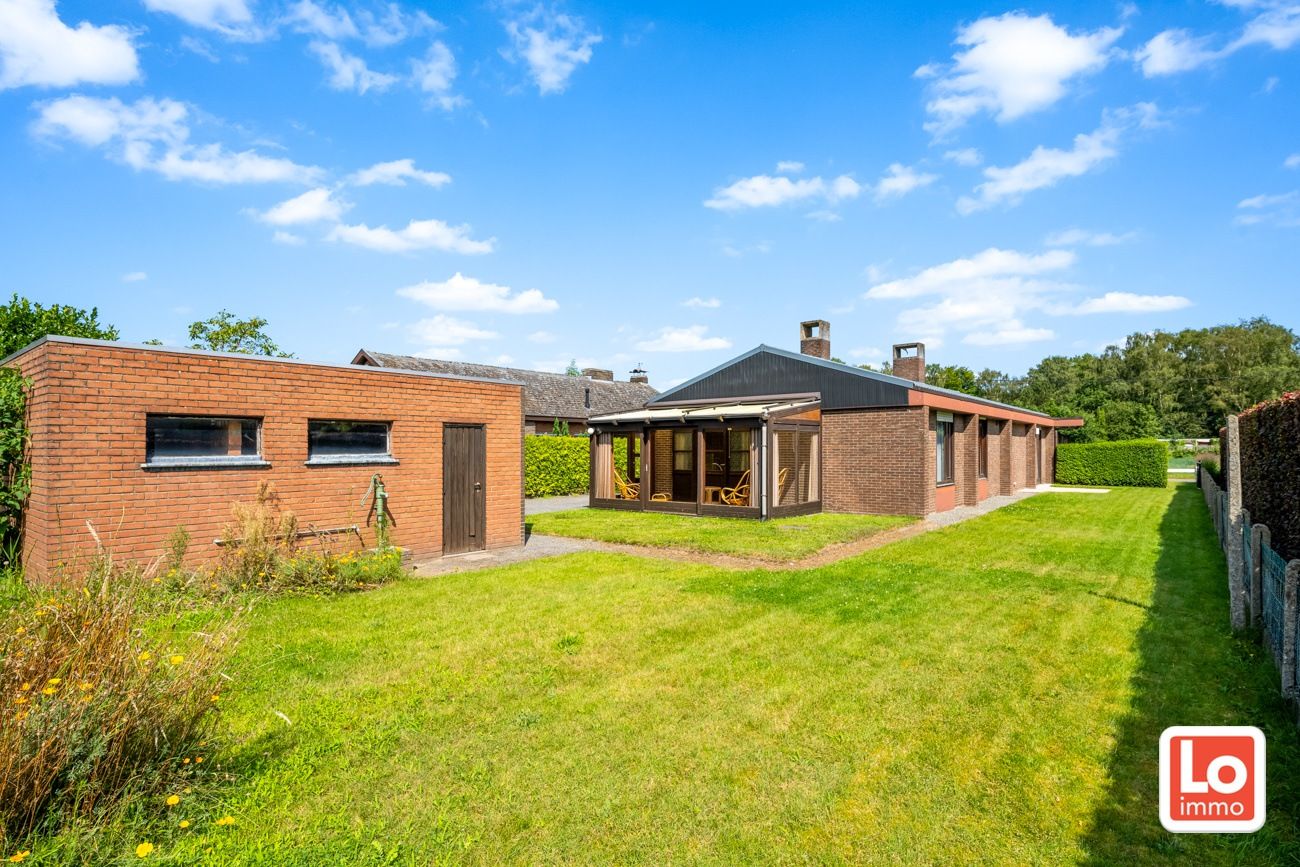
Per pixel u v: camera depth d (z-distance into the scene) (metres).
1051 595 8.71
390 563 9.56
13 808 3.12
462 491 12.05
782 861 3.28
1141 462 28.58
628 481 20.53
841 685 5.58
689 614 7.78
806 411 18.30
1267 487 8.82
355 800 3.78
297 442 9.80
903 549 12.55
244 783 3.91
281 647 6.47
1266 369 58.06
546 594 8.77
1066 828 3.54
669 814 3.67
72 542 7.72
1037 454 29.42
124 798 3.40
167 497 8.51
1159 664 6.04
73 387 7.78
